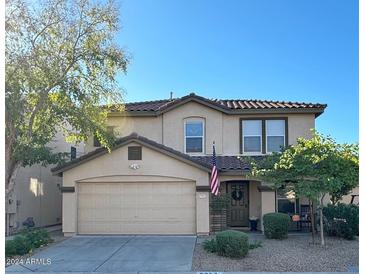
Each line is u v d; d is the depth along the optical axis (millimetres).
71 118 15328
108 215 18375
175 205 18266
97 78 15484
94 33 15188
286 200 20203
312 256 12688
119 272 10883
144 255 13180
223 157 20875
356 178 13906
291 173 14227
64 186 18312
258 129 21344
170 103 21312
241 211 20750
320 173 13859
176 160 18234
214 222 18641
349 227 15969
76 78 15148
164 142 21312
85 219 18406
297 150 14125
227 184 20875
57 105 14883
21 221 20359
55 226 23625
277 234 16312
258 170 15078
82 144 25156
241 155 21094
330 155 13789
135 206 18359
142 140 18141
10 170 14344
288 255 12852
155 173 18219
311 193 13484
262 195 18875
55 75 14297
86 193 18500
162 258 12641
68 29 14852
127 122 21562
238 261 12023
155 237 17328
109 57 15312
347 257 12531
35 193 22062
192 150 21312
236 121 21391
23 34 13828
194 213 18172
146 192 18391
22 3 13766
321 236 14617
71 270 11180
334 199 18281
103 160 18438
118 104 16734
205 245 13977
